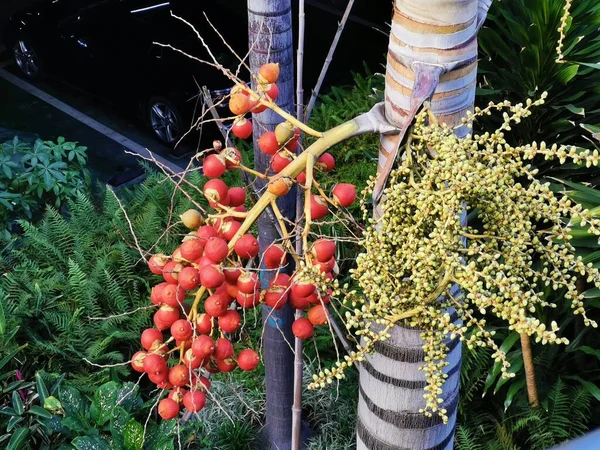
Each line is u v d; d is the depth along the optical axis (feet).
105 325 13.87
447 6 5.72
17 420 11.68
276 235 9.92
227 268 5.77
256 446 12.55
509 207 5.32
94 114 26.07
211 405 12.69
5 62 29.25
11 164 17.66
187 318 5.97
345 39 26.89
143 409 12.39
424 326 6.05
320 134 6.17
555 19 11.12
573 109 11.54
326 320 6.35
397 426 7.39
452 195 5.14
